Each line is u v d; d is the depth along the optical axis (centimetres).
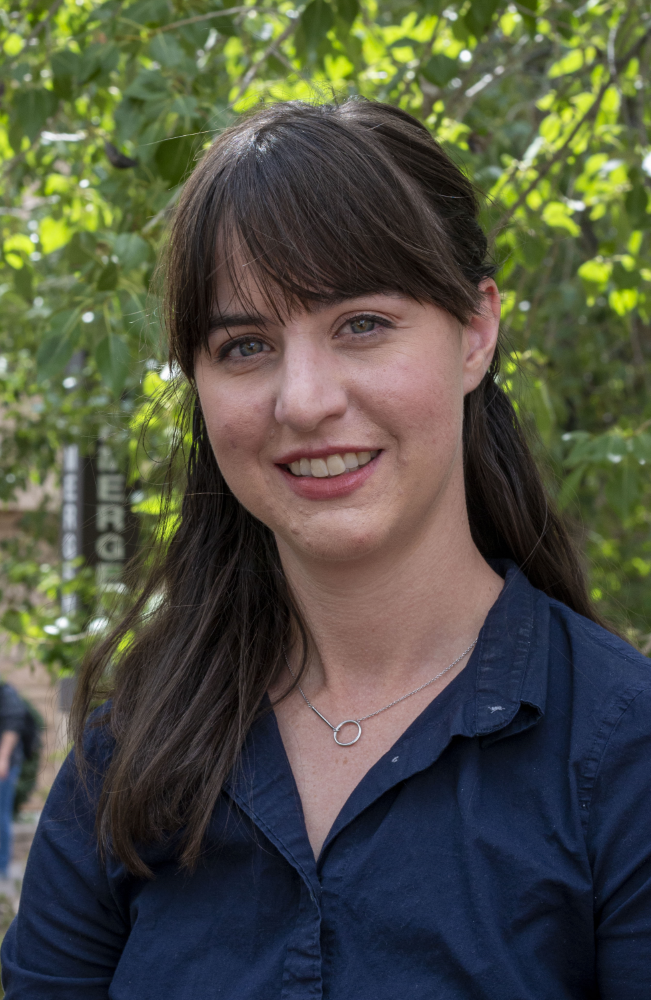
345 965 113
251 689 133
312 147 117
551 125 340
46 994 136
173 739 131
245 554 144
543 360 351
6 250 376
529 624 123
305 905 116
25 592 534
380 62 367
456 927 110
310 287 113
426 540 125
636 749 110
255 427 119
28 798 775
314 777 126
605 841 108
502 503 144
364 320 116
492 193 306
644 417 301
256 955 119
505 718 115
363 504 118
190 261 121
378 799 117
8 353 602
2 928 559
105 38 284
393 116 128
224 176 119
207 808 124
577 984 111
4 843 671
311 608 129
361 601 125
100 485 540
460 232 128
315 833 122
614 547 488
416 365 116
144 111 256
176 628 146
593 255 463
